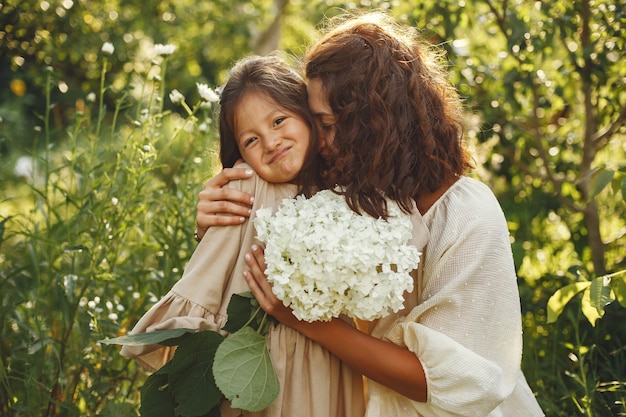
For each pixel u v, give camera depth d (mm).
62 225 2887
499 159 3770
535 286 3275
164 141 4555
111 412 2588
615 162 3766
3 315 2727
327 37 2139
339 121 2020
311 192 2049
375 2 3656
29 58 4594
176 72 7152
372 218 1867
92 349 2832
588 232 3344
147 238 3117
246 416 1977
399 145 2012
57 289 2752
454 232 2000
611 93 3352
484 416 1910
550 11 3195
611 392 2791
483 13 3488
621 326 2961
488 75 3553
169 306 1988
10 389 2635
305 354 1958
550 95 3543
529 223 3721
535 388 2871
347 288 1799
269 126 2008
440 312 1966
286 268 1768
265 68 2066
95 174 3088
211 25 7270
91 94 3191
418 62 2121
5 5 4121
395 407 2008
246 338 1854
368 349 1912
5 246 3408
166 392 1961
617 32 3092
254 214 1989
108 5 5543
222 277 1973
